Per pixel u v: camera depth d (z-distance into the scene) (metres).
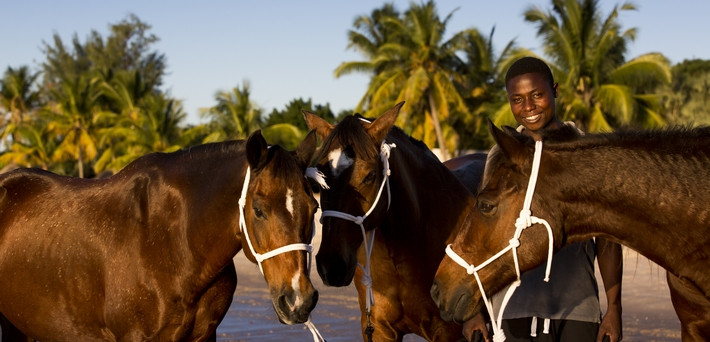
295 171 3.61
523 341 4.12
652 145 3.30
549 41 25.98
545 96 4.00
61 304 4.48
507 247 3.32
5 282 4.71
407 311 4.67
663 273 11.66
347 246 4.11
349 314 9.12
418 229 4.57
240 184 3.96
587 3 25.41
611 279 4.05
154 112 40.09
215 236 4.06
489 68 32.84
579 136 3.36
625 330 7.89
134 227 4.25
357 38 33.84
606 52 25.23
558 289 4.00
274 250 3.56
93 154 43.94
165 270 4.15
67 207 4.58
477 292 3.43
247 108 37.81
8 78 55.47
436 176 4.75
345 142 4.14
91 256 4.34
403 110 30.98
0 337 5.10
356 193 4.12
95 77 49.59
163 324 4.18
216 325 4.39
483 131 33.12
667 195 3.21
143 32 70.88
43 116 46.34
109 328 4.30
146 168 4.42
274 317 8.99
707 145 3.27
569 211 3.31
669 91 34.53
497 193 3.34
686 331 3.74
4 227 4.79
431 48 31.56
